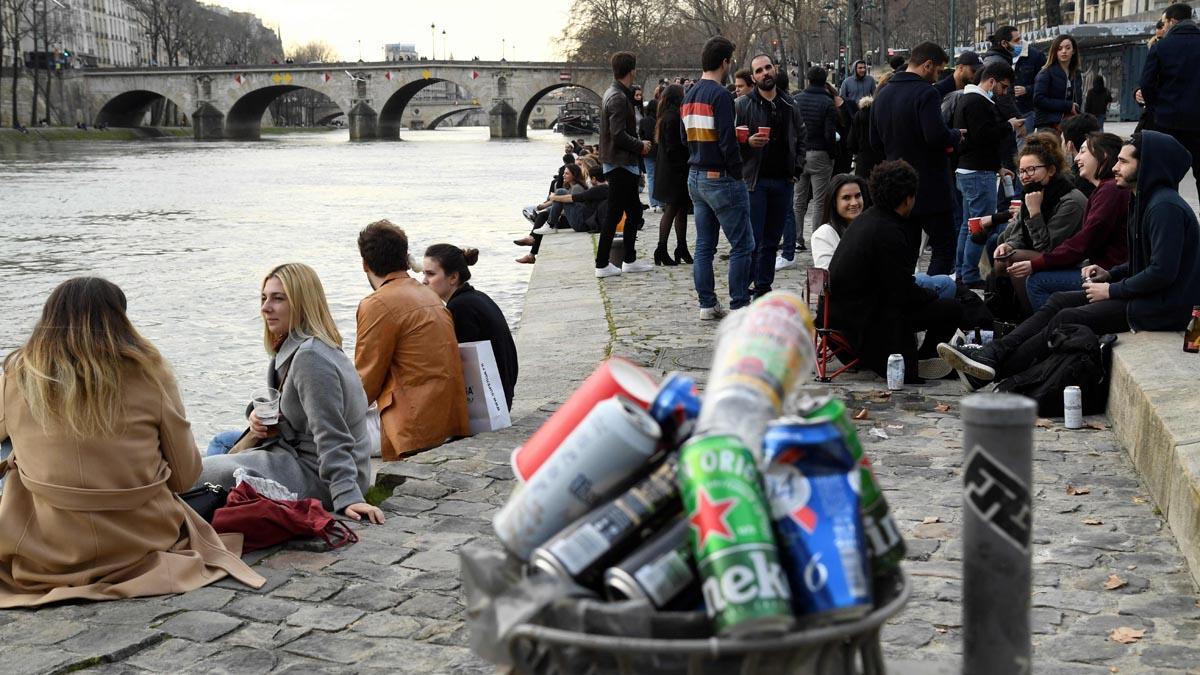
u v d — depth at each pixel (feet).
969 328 27.02
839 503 7.27
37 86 396.98
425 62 407.23
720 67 32.65
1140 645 13.29
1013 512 7.84
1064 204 28.60
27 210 107.24
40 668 13.39
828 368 28.09
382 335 23.40
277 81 420.77
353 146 337.11
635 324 34.83
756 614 6.72
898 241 25.79
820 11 245.45
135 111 472.44
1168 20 35.60
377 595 15.55
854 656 7.32
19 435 15.74
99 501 15.64
